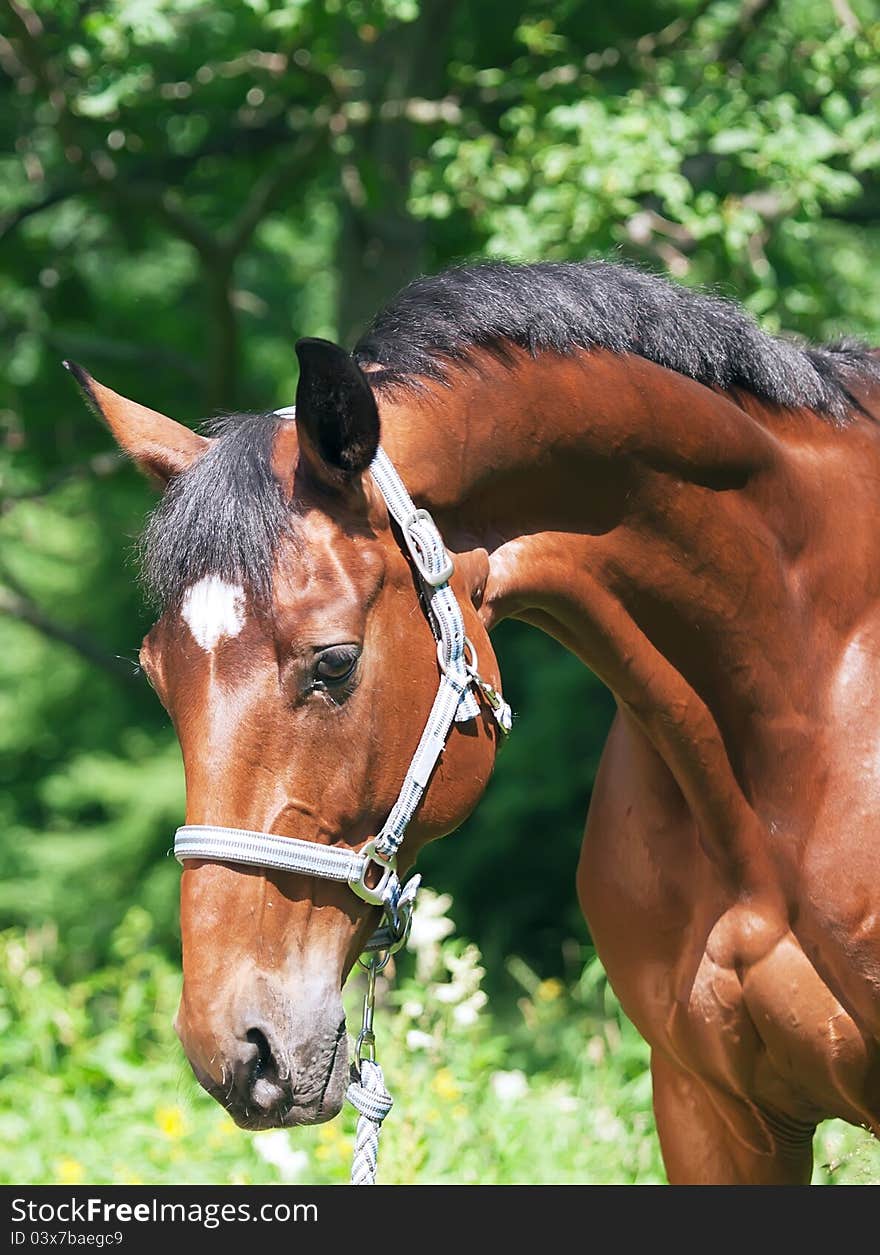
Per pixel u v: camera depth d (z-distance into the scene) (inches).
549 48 490.9
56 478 621.0
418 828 161.6
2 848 1071.6
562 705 825.5
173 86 503.5
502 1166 291.4
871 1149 250.4
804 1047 190.5
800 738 190.7
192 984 149.2
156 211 546.6
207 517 154.0
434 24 506.9
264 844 149.7
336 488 157.0
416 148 525.0
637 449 180.2
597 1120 312.2
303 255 914.1
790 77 494.0
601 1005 411.8
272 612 151.4
